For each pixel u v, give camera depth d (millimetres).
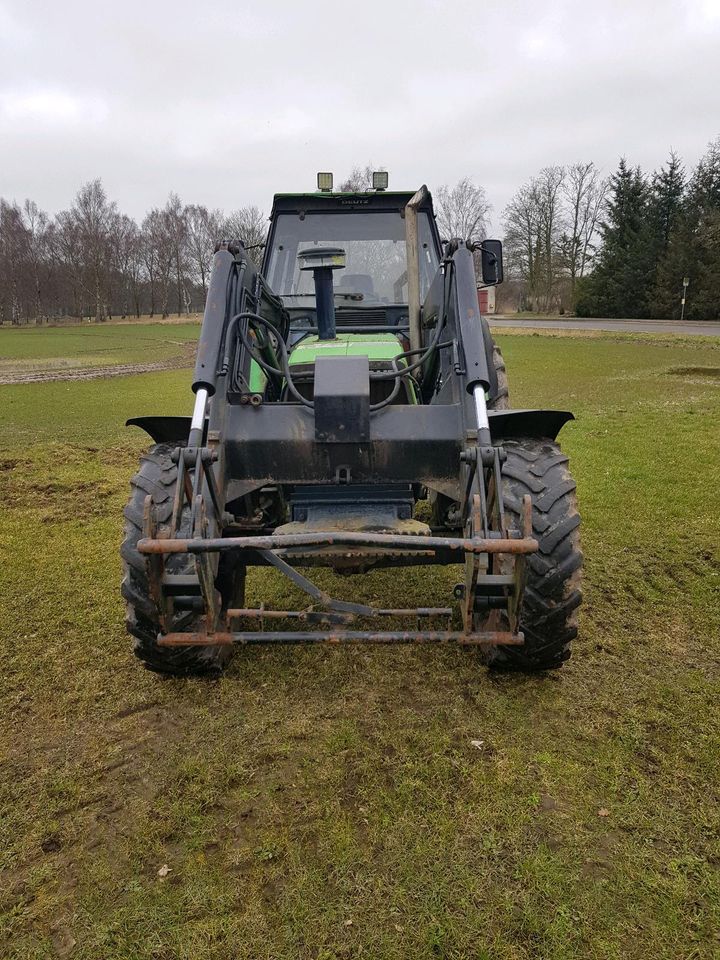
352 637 2525
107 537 5141
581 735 2691
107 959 1842
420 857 2129
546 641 2785
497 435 3131
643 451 7285
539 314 52969
